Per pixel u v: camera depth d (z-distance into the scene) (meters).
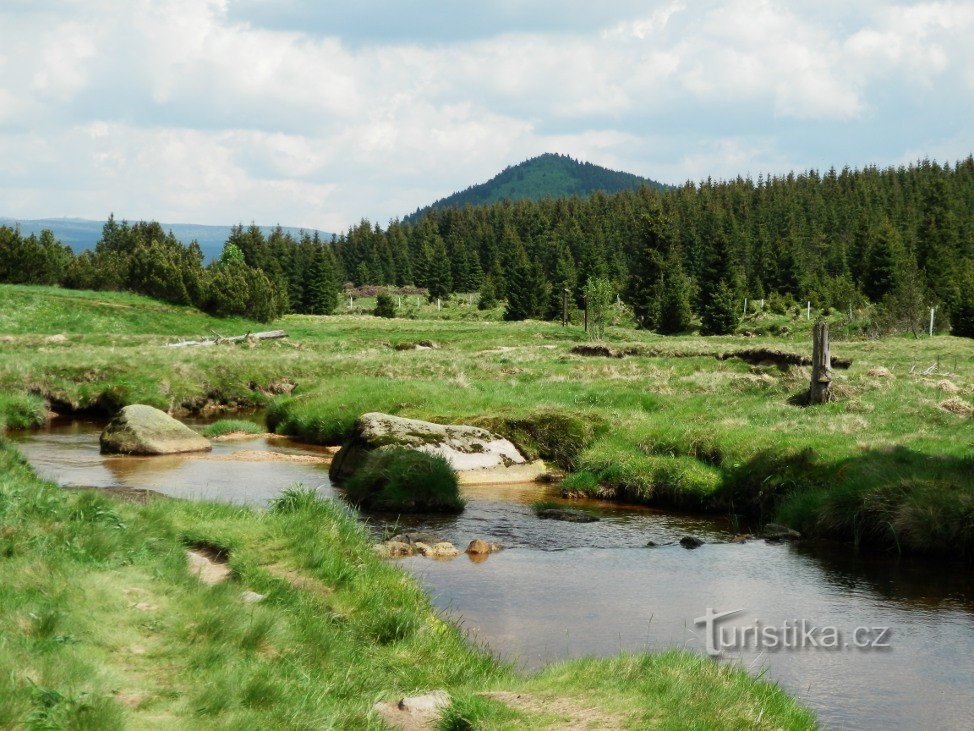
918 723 8.12
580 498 20.23
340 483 20.77
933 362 37.31
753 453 19.78
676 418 25.12
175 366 37.69
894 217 166.75
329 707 6.82
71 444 26.67
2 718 5.44
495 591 12.34
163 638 7.70
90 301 66.12
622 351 46.41
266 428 31.91
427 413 26.45
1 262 74.75
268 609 8.98
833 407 23.95
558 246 180.25
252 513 13.87
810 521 16.42
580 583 12.84
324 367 40.66
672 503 19.53
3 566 8.46
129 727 5.83
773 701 7.89
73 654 6.77
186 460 23.94
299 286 144.50
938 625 11.05
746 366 36.53
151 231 150.12
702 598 12.13
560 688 7.82
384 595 10.77
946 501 14.77
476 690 8.00
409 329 75.19
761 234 145.00
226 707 6.42
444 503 18.28
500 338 66.50
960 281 94.31
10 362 35.47
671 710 7.14
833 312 101.88
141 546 10.26
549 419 23.94
